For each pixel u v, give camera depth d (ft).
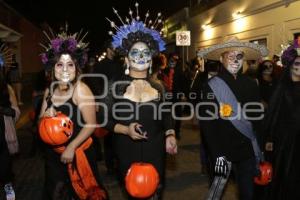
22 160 29.58
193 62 44.75
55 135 13.26
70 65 13.99
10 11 76.13
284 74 16.22
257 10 50.88
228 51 15.60
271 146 16.46
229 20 62.34
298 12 40.88
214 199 15.48
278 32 45.42
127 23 15.47
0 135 17.75
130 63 14.47
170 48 111.34
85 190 13.58
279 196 15.90
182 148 32.40
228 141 15.23
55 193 13.65
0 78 18.66
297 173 15.56
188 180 23.61
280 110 16.03
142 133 13.65
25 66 98.43
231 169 15.97
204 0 78.69
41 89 25.53
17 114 18.80
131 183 13.32
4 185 18.43
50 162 13.92
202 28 78.64
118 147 14.37
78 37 15.20
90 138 13.98
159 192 14.47
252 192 15.55
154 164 14.16
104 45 22.91
